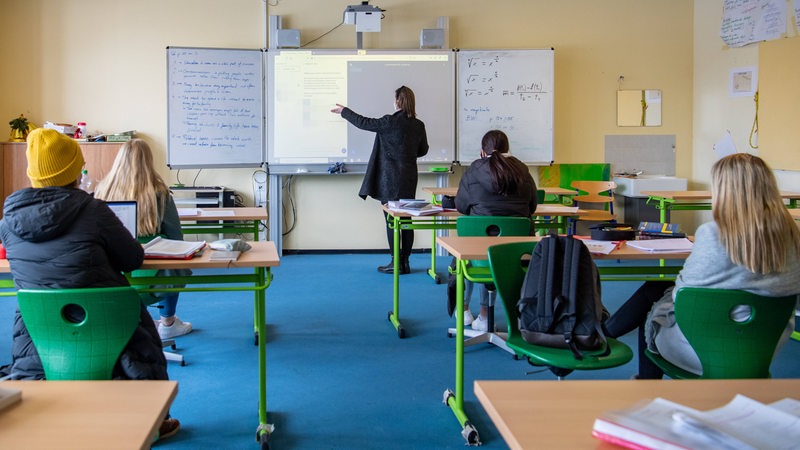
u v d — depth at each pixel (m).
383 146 5.46
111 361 1.85
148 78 6.68
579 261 2.20
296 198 6.99
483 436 2.50
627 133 7.13
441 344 3.71
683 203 5.43
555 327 2.18
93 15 6.59
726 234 1.92
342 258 6.74
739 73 6.37
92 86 6.62
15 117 6.54
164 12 6.66
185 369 3.29
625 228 2.82
